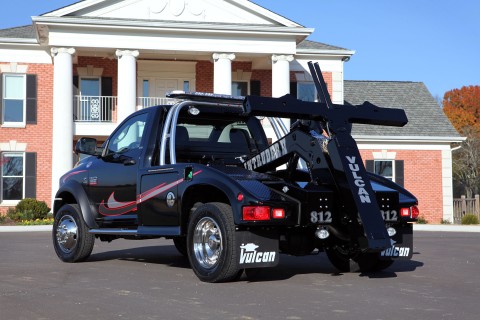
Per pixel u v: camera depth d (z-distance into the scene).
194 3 26.47
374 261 7.38
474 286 6.56
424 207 29.81
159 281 6.79
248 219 6.23
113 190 8.18
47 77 27.53
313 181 6.74
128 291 6.12
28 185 27.09
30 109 27.27
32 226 20.14
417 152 29.91
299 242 6.97
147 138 7.82
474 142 45.16
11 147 27.03
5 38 26.75
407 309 5.24
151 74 28.91
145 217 7.54
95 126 25.78
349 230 6.55
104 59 28.17
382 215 6.83
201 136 8.12
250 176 6.73
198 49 26.25
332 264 8.08
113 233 7.97
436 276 7.34
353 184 6.46
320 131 6.96
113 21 25.12
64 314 5.02
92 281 6.82
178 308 5.25
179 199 7.00
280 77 26.75
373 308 5.27
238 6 26.62
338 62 29.69
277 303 5.48
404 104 32.59
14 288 6.34
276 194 6.45
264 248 6.46
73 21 24.80
